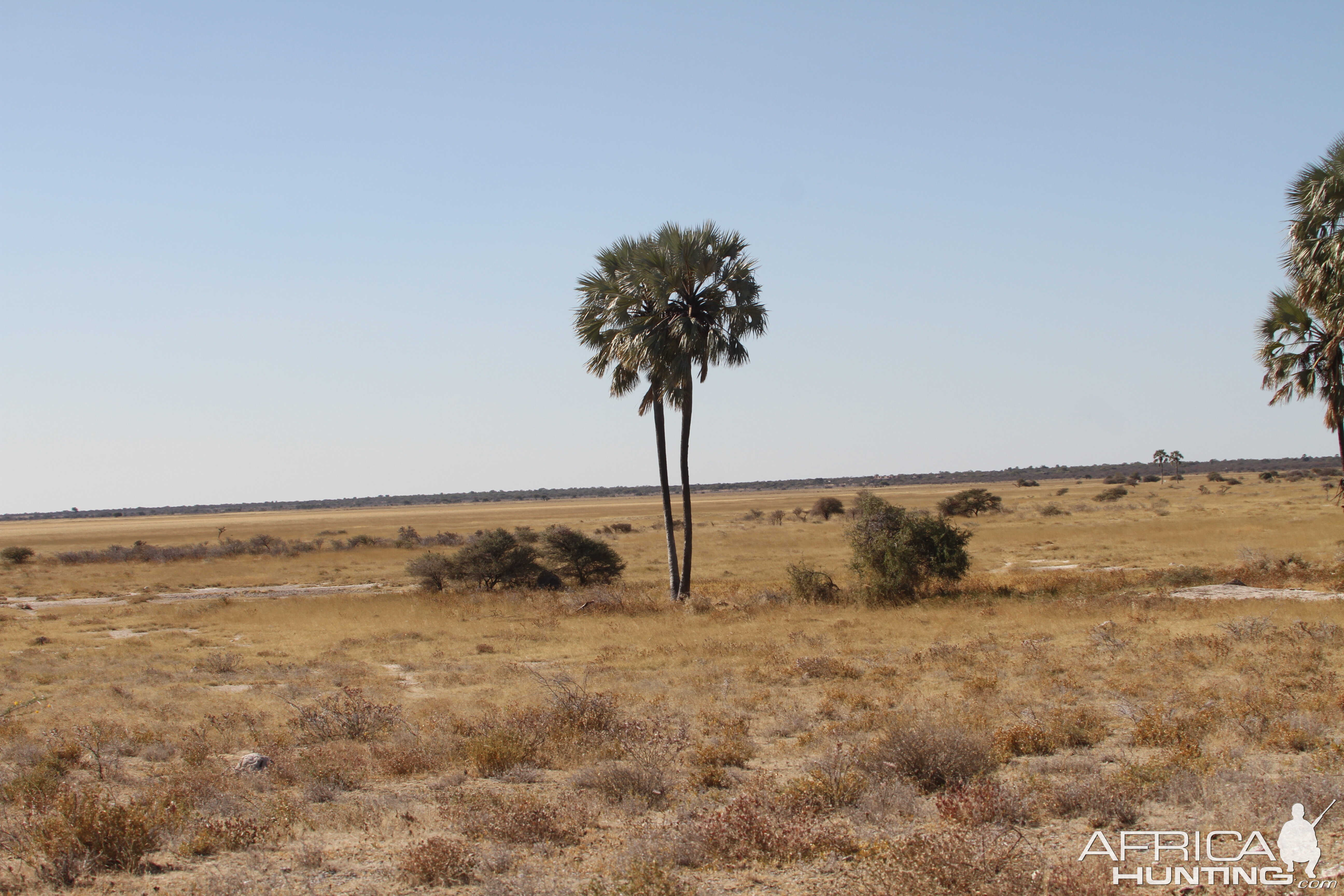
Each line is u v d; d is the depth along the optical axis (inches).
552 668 813.9
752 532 3304.6
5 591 2132.1
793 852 289.7
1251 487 5275.6
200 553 3038.9
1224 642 703.1
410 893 271.0
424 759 458.9
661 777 397.1
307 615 1365.7
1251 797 319.6
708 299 1254.9
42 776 407.8
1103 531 2438.5
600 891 256.2
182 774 432.5
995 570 1758.1
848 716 541.6
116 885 284.2
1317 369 1114.7
